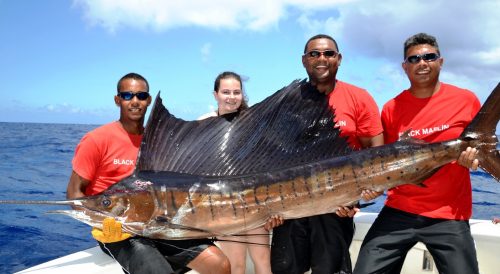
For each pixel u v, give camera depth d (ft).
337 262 11.00
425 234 10.59
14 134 112.37
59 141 89.25
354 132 11.18
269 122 9.75
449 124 10.53
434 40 10.70
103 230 9.02
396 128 11.19
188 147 9.62
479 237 12.16
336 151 9.54
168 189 9.14
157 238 9.41
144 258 9.55
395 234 10.78
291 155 9.55
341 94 11.34
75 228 22.61
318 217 10.99
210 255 9.89
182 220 9.12
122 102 11.03
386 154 9.46
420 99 10.91
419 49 10.57
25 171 44.73
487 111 9.43
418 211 10.62
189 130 9.70
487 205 29.81
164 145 9.56
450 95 10.71
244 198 9.22
